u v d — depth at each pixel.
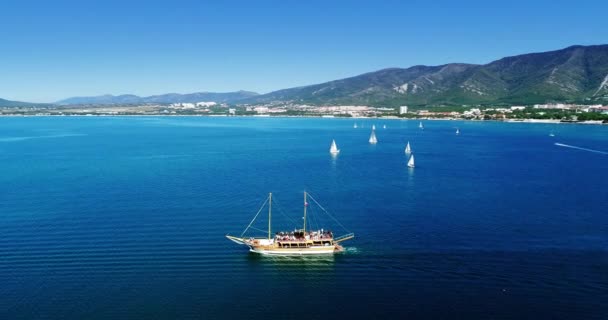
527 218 127.38
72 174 195.25
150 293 82.81
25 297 81.12
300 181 181.50
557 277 89.00
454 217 128.38
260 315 76.06
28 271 91.25
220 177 189.12
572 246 105.00
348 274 90.75
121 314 75.94
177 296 81.88
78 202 143.25
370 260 97.31
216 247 104.62
